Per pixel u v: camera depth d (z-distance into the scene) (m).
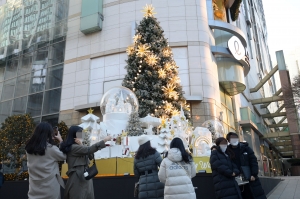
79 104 18.77
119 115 9.38
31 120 14.91
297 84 23.47
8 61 23.83
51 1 22.83
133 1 19.66
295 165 27.58
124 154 7.46
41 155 3.21
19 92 22.09
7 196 7.30
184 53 17.98
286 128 38.00
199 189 5.67
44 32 22.03
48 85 20.78
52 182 3.17
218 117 17.30
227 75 19.69
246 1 40.91
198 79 17.23
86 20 20.06
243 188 4.95
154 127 9.94
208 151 8.12
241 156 4.95
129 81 11.63
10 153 14.21
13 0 25.08
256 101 30.34
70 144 3.55
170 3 19.11
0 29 25.00
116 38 19.16
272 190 10.51
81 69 19.69
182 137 8.28
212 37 19.72
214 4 22.16
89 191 3.52
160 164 4.05
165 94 11.21
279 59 30.62
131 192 5.95
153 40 12.08
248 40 37.12
